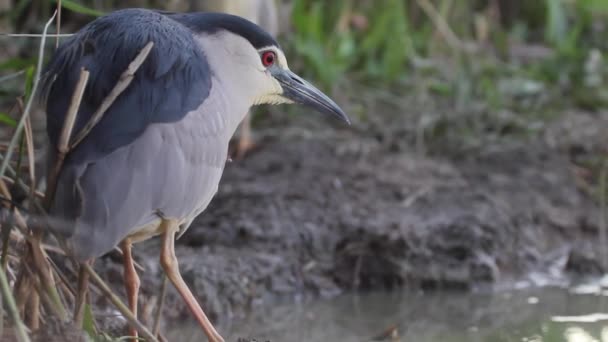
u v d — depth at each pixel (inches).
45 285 292.8
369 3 719.1
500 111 631.8
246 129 560.7
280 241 481.1
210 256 457.7
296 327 421.7
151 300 389.4
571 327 419.5
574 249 503.8
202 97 305.0
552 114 637.3
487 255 493.7
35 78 297.1
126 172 287.6
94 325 314.5
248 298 446.0
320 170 542.6
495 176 562.3
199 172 304.5
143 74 298.2
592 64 685.9
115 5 642.8
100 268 404.2
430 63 656.4
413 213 507.5
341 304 457.7
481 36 732.7
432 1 744.3
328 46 663.1
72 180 284.4
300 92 343.3
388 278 482.0
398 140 585.3
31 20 599.8
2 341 282.8
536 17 797.9
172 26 312.5
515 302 459.5
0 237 322.3
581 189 566.3
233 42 324.8
